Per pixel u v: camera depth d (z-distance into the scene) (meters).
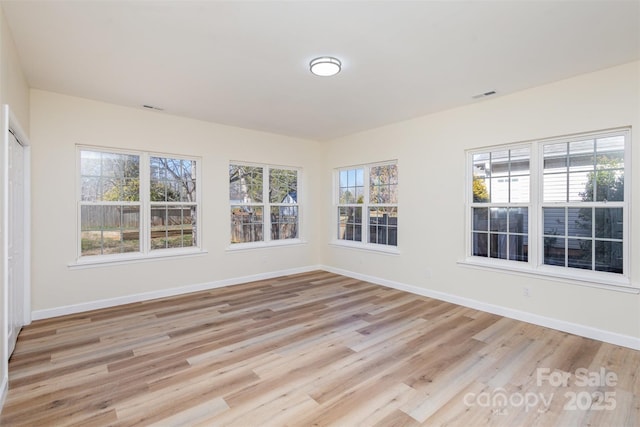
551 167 3.41
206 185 4.86
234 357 2.70
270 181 5.75
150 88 3.46
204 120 4.76
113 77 3.17
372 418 1.93
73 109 3.76
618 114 2.92
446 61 2.82
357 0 1.98
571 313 3.20
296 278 5.62
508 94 3.62
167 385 2.28
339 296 4.51
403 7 2.05
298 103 3.94
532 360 2.64
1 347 2.06
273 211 5.79
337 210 6.11
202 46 2.56
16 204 2.95
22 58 2.75
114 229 4.13
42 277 3.58
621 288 2.89
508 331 3.24
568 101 3.20
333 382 2.32
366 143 5.37
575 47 2.57
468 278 4.03
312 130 5.36
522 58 2.77
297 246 6.02
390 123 4.89
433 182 4.39
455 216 4.15
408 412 1.99
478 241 4.03
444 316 3.69
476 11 2.09
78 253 3.85
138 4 2.01
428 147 4.44
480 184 4.00
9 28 2.27
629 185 2.91
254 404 2.06
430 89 3.48
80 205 3.88
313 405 2.06
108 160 4.09
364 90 3.51
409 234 4.70
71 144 3.75
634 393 2.18
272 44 2.52
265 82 3.29
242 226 5.38
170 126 4.49
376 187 5.33
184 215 4.73
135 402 2.08
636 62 2.82
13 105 2.52
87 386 2.26
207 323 3.47
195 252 4.73
